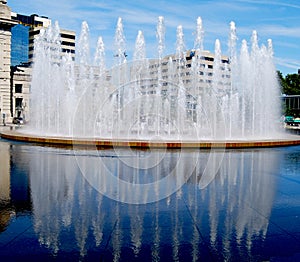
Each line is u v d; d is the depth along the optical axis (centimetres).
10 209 782
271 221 730
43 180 1084
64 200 863
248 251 580
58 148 1933
